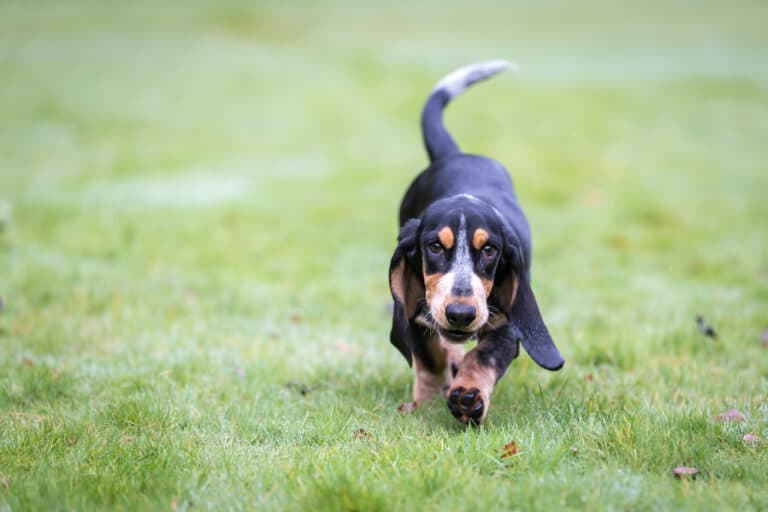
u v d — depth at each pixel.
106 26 35.72
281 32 38.38
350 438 5.38
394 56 32.03
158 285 9.59
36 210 13.40
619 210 14.20
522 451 4.84
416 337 6.00
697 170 18.22
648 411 5.63
